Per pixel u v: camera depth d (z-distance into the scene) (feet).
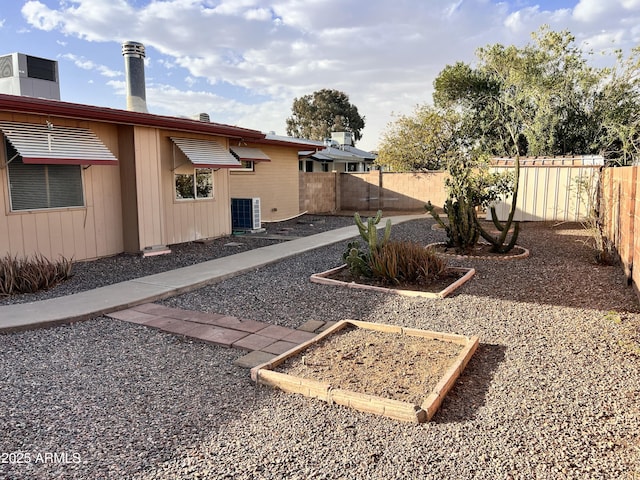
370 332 17.07
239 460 9.62
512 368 13.75
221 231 42.39
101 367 14.48
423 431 10.54
